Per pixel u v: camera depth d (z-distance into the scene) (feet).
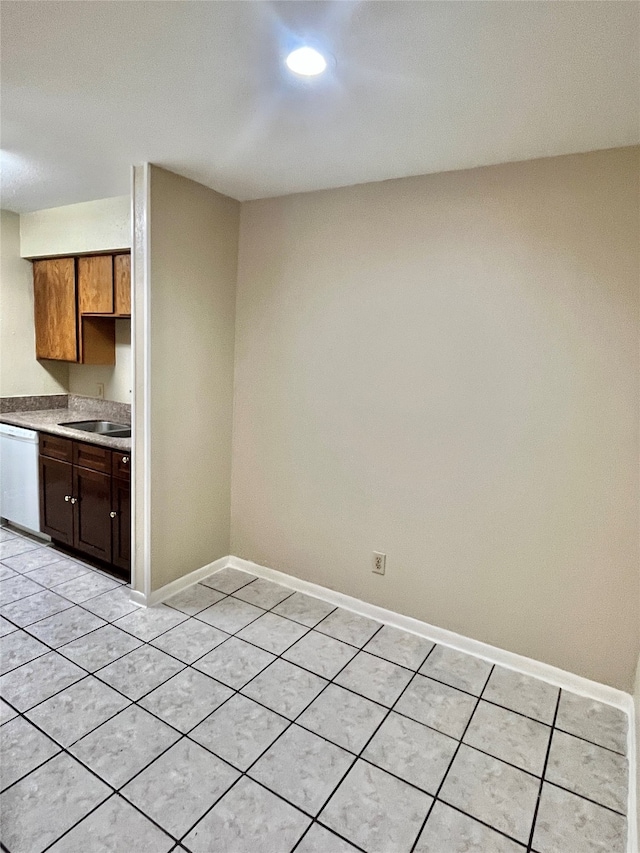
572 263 7.24
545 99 5.73
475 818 5.61
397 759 6.31
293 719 6.87
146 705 6.98
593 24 4.41
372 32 4.66
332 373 9.45
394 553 9.12
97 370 13.33
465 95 5.74
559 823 5.59
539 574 7.88
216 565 11.02
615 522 7.29
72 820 5.33
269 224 9.89
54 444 11.20
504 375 7.84
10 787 5.66
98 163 8.52
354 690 7.49
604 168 6.95
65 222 11.65
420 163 7.75
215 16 4.51
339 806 5.65
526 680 7.90
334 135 6.95
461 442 8.29
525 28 4.50
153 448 9.23
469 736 6.73
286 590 10.36
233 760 6.17
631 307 6.94
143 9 4.44
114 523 10.24
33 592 9.88
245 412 10.67
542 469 7.70
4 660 7.78
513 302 7.68
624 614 7.36
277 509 10.47
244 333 10.46
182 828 5.30
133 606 9.52
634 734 6.59
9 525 13.11
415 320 8.49
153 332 8.95
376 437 9.09
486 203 7.75
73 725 6.57
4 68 5.55
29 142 7.64
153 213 8.60
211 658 8.07
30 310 13.08
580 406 7.36
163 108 6.40
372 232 8.76
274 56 5.14
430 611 8.87
